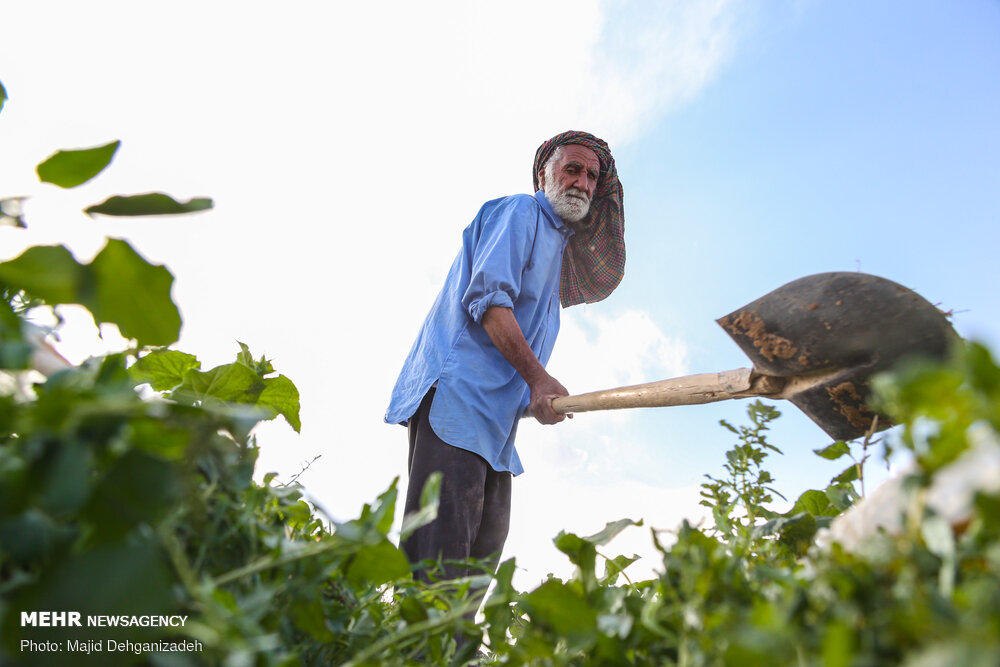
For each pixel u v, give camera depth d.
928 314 1.08
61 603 0.36
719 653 0.43
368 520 0.57
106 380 0.51
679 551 0.55
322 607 0.57
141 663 0.41
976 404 0.36
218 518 0.53
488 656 0.79
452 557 2.08
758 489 0.91
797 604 0.42
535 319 2.64
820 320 1.17
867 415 1.18
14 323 0.57
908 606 0.38
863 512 0.59
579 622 0.55
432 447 2.23
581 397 2.04
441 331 2.47
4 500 0.36
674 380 1.67
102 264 0.49
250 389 0.84
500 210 2.63
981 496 0.36
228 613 0.45
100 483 0.38
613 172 3.00
